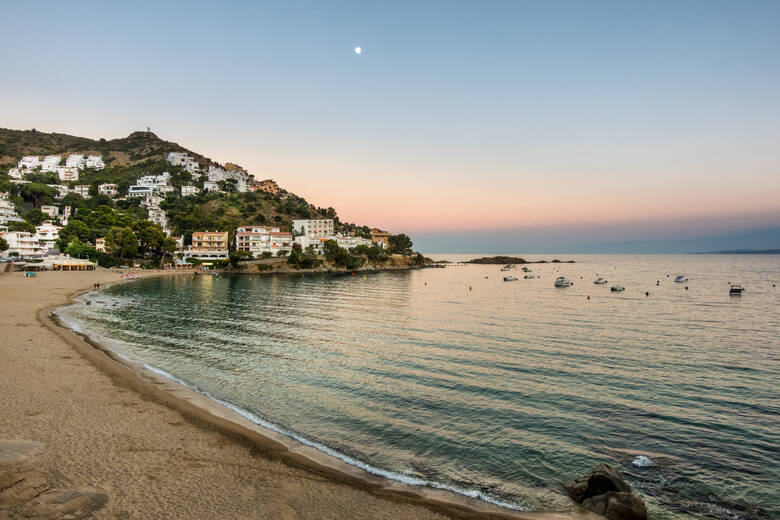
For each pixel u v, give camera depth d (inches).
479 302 3659.0
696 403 1159.6
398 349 1752.0
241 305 3127.5
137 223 7057.1
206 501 600.1
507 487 714.2
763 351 1788.9
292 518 575.8
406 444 869.2
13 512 534.3
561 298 4055.1
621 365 1539.1
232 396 1124.5
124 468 676.1
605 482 675.4
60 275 5088.6
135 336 1894.7
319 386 1239.5
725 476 774.5
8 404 918.4
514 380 1336.1
